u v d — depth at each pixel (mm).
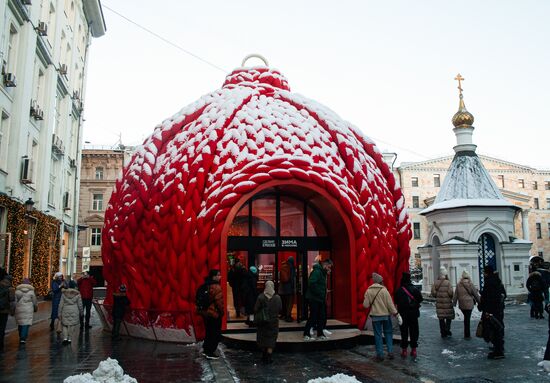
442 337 11453
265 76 14406
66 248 28422
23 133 18094
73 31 27906
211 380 7410
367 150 13562
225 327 10875
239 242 11727
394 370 8078
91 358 9172
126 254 11625
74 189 29562
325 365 8477
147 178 11906
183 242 11039
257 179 11141
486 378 7504
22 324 10672
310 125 12727
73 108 29141
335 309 12289
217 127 12125
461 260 20125
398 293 9258
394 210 13070
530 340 10953
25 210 17750
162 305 11102
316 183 11484
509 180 57188
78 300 11086
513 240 21156
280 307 8719
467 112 23156
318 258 12453
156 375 7734
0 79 16078
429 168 54250
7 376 7707
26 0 17531
